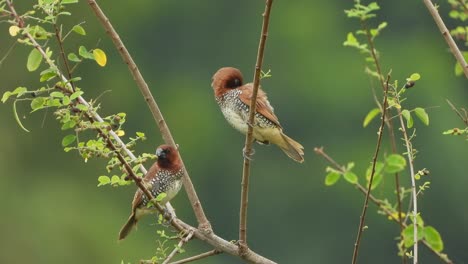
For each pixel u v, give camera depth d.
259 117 8.93
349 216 21.55
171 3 24.53
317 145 23.38
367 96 23.70
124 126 23.30
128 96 23.62
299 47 24.66
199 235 7.27
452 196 21.09
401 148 16.97
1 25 21.17
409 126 6.77
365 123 7.58
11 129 21.64
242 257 7.20
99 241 20.30
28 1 18.31
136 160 6.84
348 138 23.38
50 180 21.53
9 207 20.69
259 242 22.14
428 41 23.33
